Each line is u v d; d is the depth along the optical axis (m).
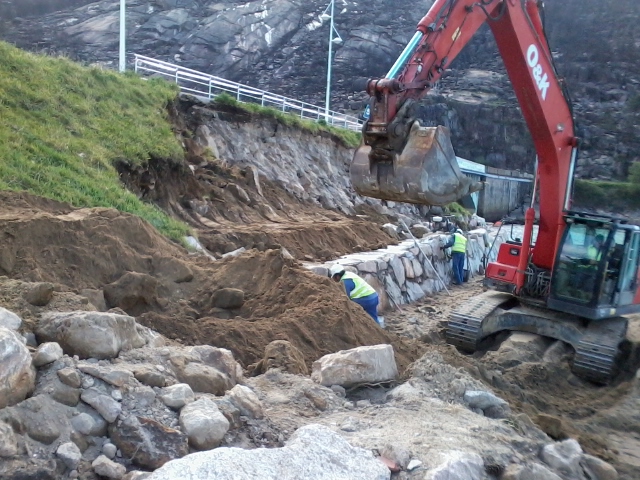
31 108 11.56
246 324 6.23
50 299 4.88
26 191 8.38
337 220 17.86
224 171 16.39
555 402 8.04
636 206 54.03
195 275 7.33
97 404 3.56
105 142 12.28
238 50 64.81
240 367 5.01
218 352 4.76
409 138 5.72
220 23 66.19
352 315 6.96
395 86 5.75
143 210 10.62
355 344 6.52
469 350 10.10
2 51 12.55
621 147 61.50
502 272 10.52
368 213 21.03
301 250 13.69
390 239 17.86
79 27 60.28
